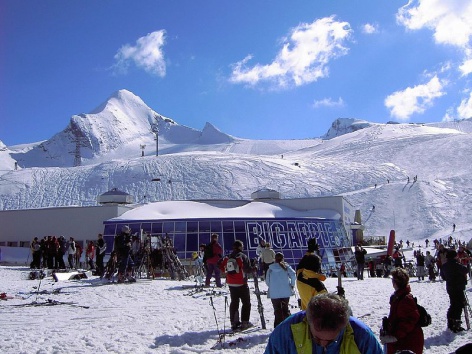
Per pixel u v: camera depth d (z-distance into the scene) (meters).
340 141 195.75
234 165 125.56
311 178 116.56
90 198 114.25
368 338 3.68
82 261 36.28
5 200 116.56
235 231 36.31
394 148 148.50
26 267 30.69
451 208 90.50
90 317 12.91
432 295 18.64
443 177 112.50
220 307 14.75
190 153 148.75
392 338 6.40
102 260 25.27
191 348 9.31
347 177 116.75
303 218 39.06
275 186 111.31
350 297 17.47
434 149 139.12
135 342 9.80
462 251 25.12
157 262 25.22
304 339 3.68
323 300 3.55
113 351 9.03
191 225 36.25
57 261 29.27
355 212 72.38
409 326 6.46
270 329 11.23
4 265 35.44
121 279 21.47
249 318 12.19
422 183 103.19
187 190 112.69
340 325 3.47
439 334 10.55
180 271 24.62
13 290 18.98
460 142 141.25
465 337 10.23
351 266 40.09
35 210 46.03
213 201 45.75
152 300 16.31
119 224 36.84
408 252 63.34
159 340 9.98
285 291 10.46
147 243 25.64
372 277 32.84
